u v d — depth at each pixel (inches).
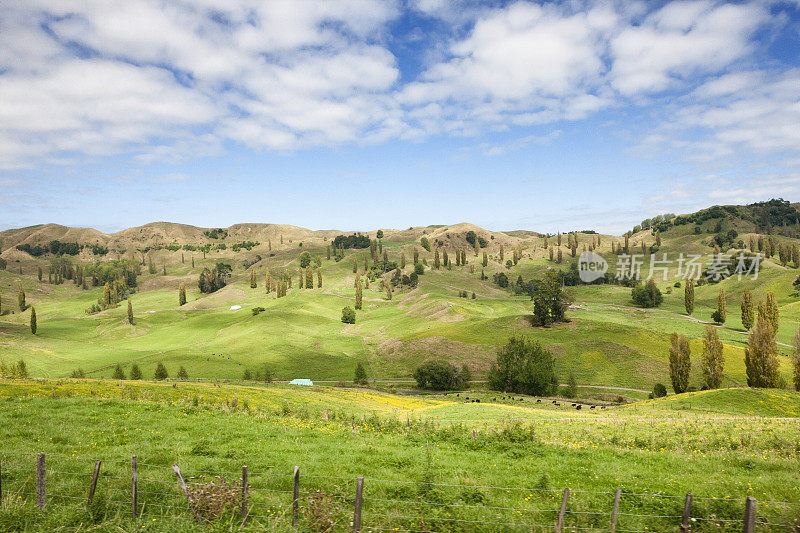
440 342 6584.6
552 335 6599.4
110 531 500.1
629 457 874.8
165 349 7834.6
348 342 7721.5
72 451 782.5
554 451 911.7
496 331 6963.6
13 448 781.3
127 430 946.7
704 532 535.2
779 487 679.1
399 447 926.4
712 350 4249.5
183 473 677.9
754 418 1818.4
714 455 909.2
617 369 5497.1
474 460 833.5
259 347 7175.2
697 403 2539.4
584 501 613.0
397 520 551.8
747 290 6919.3
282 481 666.8
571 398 4279.0
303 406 1769.2
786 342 6136.8
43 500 539.8
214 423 1072.8
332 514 534.9
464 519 557.0
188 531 502.6
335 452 851.4
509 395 4259.4
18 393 1382.9
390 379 5718.5
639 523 553.3
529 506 601.0
